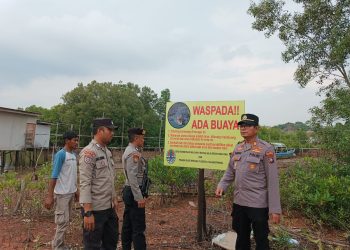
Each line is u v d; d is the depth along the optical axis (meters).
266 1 14.88
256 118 4.12
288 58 14.80
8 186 8.61
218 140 5.25
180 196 8.95
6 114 23.97
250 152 4.07
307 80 14.59
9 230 6.34
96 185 3.84
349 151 8.98
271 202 3.87
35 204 7.55
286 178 8.38
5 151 24.23
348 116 9.88
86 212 3.69
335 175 8.10
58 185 5.00
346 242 5.41
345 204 6.33
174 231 6.09
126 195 4.59
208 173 12.59
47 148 28.39
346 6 13.52
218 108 5.27
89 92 38.91
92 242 3.79
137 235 4.52
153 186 8.77
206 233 5.59
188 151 5.49
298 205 6.95
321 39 14.48
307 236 5.43
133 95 41.44
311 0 14.27
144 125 40.19
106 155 3.97
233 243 5.00
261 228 3.96
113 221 4.04
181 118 5.58
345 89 11.83
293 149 28.31
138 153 4.53
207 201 8.50
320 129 10.25
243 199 4.05
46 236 5.99
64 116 37.66
